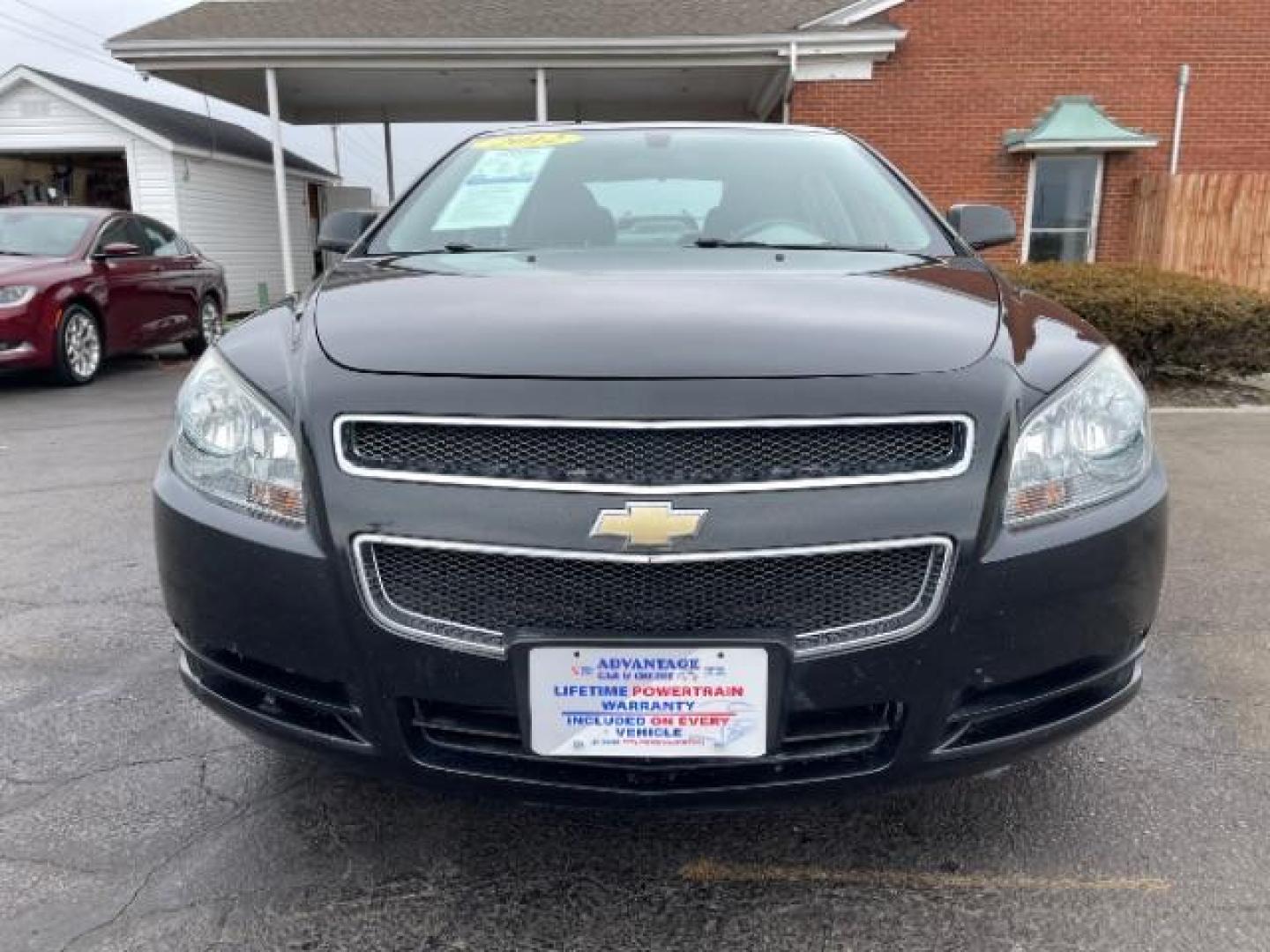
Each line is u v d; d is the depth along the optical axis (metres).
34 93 17.41
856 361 1.73
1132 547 1.82
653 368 1.68
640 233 2.77
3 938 1.78
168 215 17.61
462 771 1.72
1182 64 11.82
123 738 2.51
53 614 3.34
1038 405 1.79
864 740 1.73
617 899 1.90
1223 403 7.18
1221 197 10.75
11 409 7.47
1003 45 11.80
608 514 1.60
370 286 2.21
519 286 2.14
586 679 1.63
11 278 8.09
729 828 2.13
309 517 1.73
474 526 1.63
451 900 1.90
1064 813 2.17
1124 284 7.61
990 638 1.69
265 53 11.57
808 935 1.79
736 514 1.60
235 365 1.94
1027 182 12.04
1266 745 2.45
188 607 1.88
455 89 14.12
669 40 11.48
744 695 1.63
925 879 1.95
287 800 2.23
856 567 1.65
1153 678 2.82
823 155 3.17
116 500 4.81
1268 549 3.92
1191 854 2.02
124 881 1.95
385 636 1.67
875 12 11.73
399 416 1.68
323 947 1.77
